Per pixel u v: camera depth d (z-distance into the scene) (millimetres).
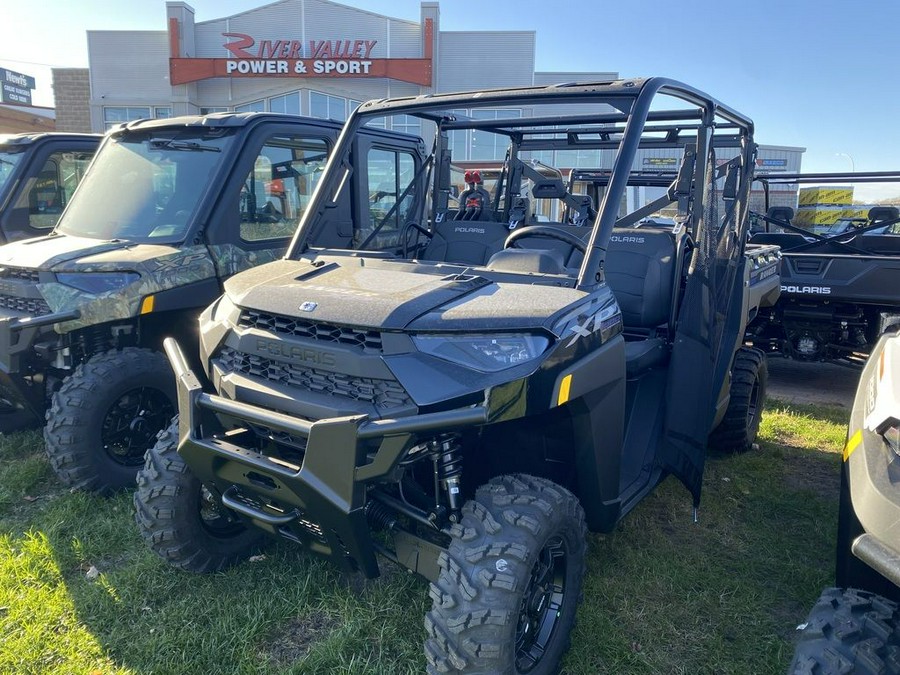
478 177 4301
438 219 4051
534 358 2193
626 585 3117
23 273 4078
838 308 6648
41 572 3182
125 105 19812
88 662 2604
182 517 2904
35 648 2654
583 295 2451
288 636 2764
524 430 2779
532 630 2436
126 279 3900
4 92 27219
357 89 19500
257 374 2484
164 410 4172
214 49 19594
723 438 4676
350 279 2643
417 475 2756
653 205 3553
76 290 3814
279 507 2457
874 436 2168
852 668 1780
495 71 19125
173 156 4668
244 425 2535
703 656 2689
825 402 6410
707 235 3438
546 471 2918
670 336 3662
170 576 3104
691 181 3404
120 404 3979
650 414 3363
